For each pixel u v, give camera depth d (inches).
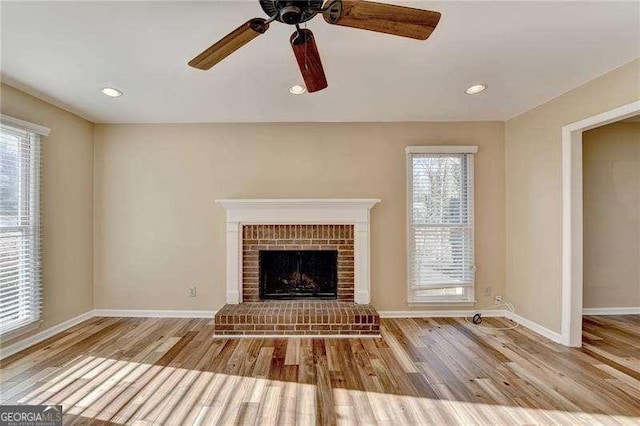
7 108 113.5
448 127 157.5
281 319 134.0
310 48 66.5
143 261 157.5
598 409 84.6
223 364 109.2
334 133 157.5
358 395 91.0
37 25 77.6
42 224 128.6
